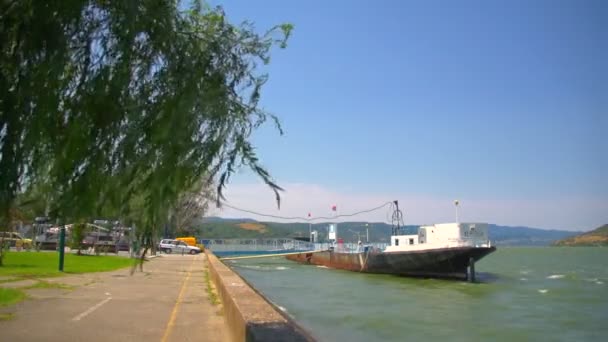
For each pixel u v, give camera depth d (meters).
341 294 35.50
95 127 3.95
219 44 4.53
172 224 6.26
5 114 3.74
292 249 91.88
